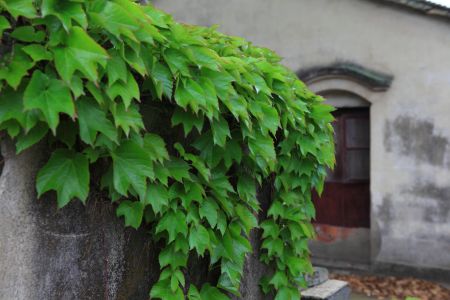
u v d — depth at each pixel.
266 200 2.48
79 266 1.45
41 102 1.10
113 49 1.29
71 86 1.12
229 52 2.04
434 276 5.67
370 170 6.16
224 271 1.92
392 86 6.09
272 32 6.99
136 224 1.51
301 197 2.57
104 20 1.25
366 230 6.36
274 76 2.17
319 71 6.41
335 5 6.55
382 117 6.11
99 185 1.48
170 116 1.75
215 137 1.68
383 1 6.18
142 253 1.70
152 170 1.38
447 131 5.75
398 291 5.35
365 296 5.26
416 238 5.83
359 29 6.38
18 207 1.29
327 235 6.60
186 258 1.72
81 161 1.30
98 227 1.51
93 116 1.24
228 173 2.04
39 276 1.34
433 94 5.87
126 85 1.29
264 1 7.09
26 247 1.31
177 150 1.80
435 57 5.89
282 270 2.48
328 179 6.65
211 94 1.56
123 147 1.36
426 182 5.82
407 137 5.96
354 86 6.26
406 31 6.07
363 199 6.41
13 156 1.26
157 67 1.48
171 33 1.58
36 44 1.17
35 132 1.20
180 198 1.66
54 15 1.19
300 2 6.80
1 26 1.10
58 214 1.38
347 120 6.54
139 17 1.37
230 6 7.37
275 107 2.12
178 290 1.71
